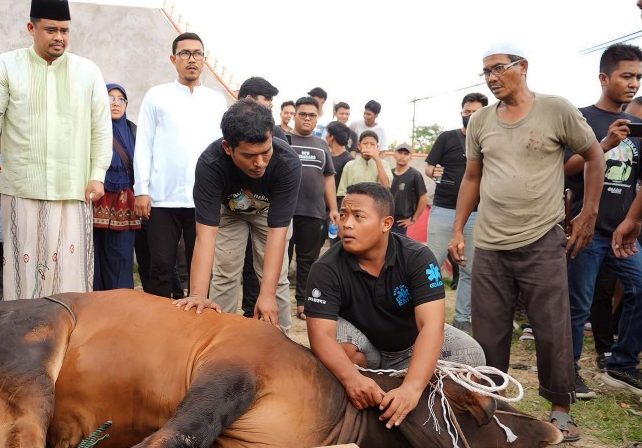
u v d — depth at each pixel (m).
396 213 9.35
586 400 5.53
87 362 3.39
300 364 3.44
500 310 4.69
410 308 3.77
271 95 6.33
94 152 5.36
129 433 3.42
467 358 4.09
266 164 4.09
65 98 5.12
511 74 4.43
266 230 5.25
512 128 4.54
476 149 4.84
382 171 9.03
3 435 3.04
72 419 3.40
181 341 3.44
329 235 9.57
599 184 4.59
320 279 3.70
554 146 4.50
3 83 5.02
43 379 3.18
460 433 3.47
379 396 3.42
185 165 6.01
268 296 4.41
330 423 3.41
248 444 3.25
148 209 6.06
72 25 11.19
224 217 5.23
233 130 3.91
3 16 11.02
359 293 3.73
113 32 11.27
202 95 6.21
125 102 6.70
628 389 5.81
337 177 9.62
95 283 6.48
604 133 5.61
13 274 5.14
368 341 3.93
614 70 5.54
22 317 3.35
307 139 7.62
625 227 5.29
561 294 4.51
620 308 7.19
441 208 7.66
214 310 3.66
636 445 4.63
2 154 5.17
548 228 4.50
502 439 3.58
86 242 5.34
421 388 3.45
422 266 3.64
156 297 3.69
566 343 4.53
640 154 5.70
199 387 3.13
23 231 5.11
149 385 3.37
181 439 2.89
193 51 6.04
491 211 4.63
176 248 6.18
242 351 3.35
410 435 3.45
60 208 5.17
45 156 5.07
